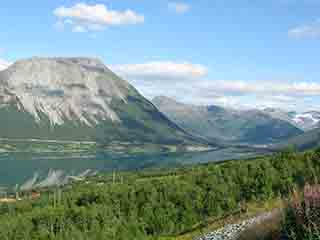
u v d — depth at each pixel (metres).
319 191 18.95
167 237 67.62
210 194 126.50
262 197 81.44
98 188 170.62
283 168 106.88
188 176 150.75
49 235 130.38
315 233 17.06
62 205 154.50
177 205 135.50
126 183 184.25
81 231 132.62
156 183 154.75
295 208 19.70
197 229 65.56
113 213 141.38
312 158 106.12
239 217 54.44
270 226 23.38
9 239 134.00
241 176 123.94
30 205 191.75
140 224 132.62
